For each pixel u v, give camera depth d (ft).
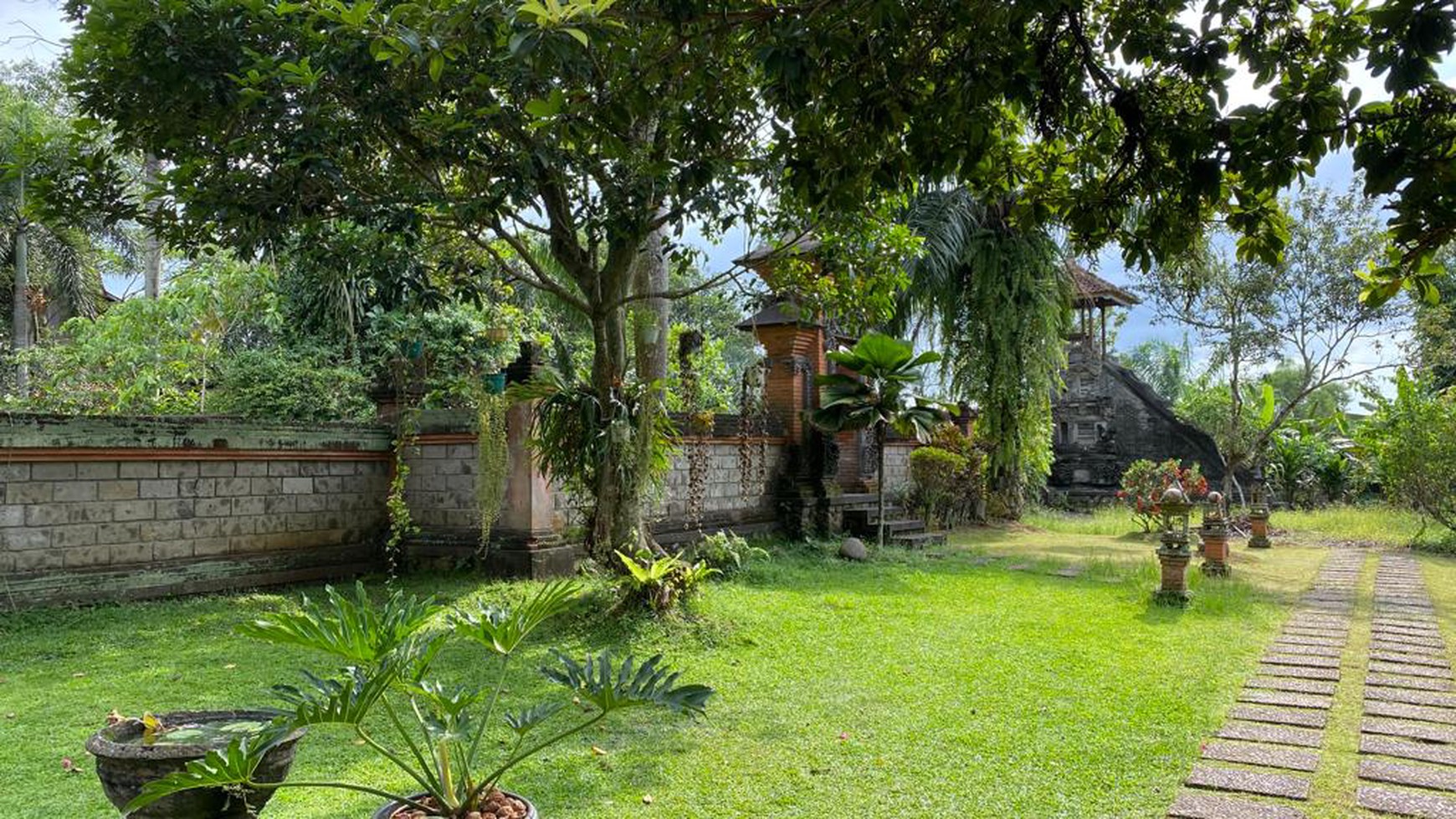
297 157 17.30
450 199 19.81
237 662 18.21
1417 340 51.72
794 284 26.00
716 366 50.85
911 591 29.25
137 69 17.38
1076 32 11.05
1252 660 19.98
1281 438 70.23
